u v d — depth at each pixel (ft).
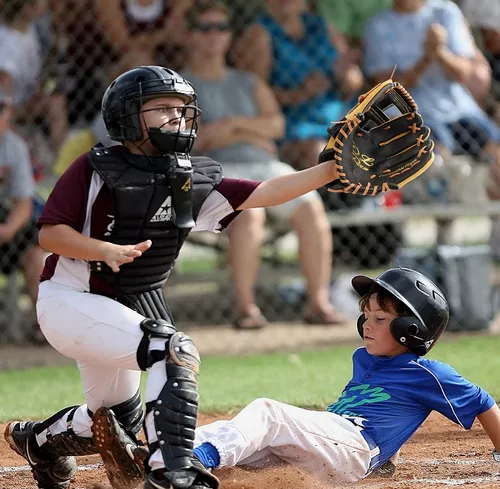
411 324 38.09
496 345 81.51
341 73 93.40
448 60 92.63
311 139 92.43
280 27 92.02
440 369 38.81
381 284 38.75
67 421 38.11
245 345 83.71
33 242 85.20
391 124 36.68
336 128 36.76
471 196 94.99
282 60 92.27
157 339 33.37
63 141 92.63
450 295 88.48
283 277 100.99
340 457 36.91
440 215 93.45
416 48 93.30
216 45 87.15
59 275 36.01
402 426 38.45
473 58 97.14
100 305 34.47
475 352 78.13
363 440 37.47
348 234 101.19
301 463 37.01
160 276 36.27
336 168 36.32
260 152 88.43
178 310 101.09
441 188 97.35
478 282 89.25
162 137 34.53
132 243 34.88
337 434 36.99
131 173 34.14
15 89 89.56
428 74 93.86
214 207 36.99
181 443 32.24
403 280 38.78
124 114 34.86
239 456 34.88
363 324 40.24
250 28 92.58
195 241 108.68
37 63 91.50
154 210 34.47
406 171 37.29
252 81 89.61
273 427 36.04
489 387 61.21
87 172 34.55
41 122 92.89
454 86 94.38
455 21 95.66
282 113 93.61
